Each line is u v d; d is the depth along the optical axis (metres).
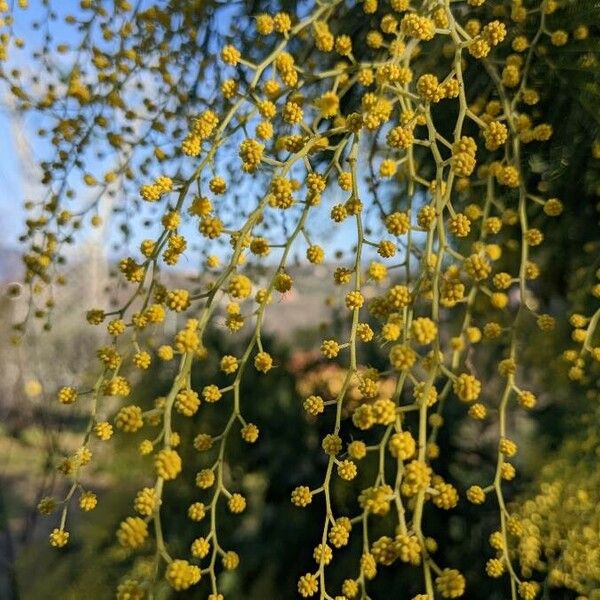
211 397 0.13
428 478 0.10
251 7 0.22
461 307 0.24
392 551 0.10
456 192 0.22
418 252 0.19
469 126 0.20
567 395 0.23
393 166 0.13
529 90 0.17
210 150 0.13
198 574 0.11
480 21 0.19
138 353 0.13
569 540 0.18
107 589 0.30
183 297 0.12
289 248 0.13
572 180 0.20
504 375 0.14
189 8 0.21
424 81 0.13
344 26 0.20
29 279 0.20
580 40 0.17
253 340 0.13
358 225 0.13
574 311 0.21
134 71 0.21
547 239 0.22
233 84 0.14
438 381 0.24
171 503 0.30
